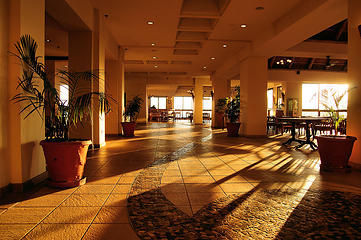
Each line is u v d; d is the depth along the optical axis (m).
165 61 11.87
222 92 14.14
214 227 1.99
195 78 17.52
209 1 6.11
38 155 3.12
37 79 3.12
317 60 13.09
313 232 1.92
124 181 3.27
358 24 3.97
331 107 4.80
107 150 5.78
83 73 3.50
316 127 8.38
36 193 2.76
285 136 9.27
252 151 5.76
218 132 10.81
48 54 9.47
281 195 2.75
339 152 3.77
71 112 3.26
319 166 4.15
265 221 2.10
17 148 2.76
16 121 2.75
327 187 3.05
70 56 5.70
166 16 6.24
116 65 8.95
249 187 3.03
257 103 8.70
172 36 7.82
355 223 2.08
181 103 27.69
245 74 8.91
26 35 2.80
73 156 2.96
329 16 5.19
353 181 3.33
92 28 5.72
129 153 5.40
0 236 1.82
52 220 2.10
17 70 2.76
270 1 5.34
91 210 2.31
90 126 5.74
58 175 2.98
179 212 2.28
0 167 2.62
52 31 6.82
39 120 3.15
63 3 4.19
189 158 4.87
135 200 2.58
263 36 7.15
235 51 9.59
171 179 3.38
